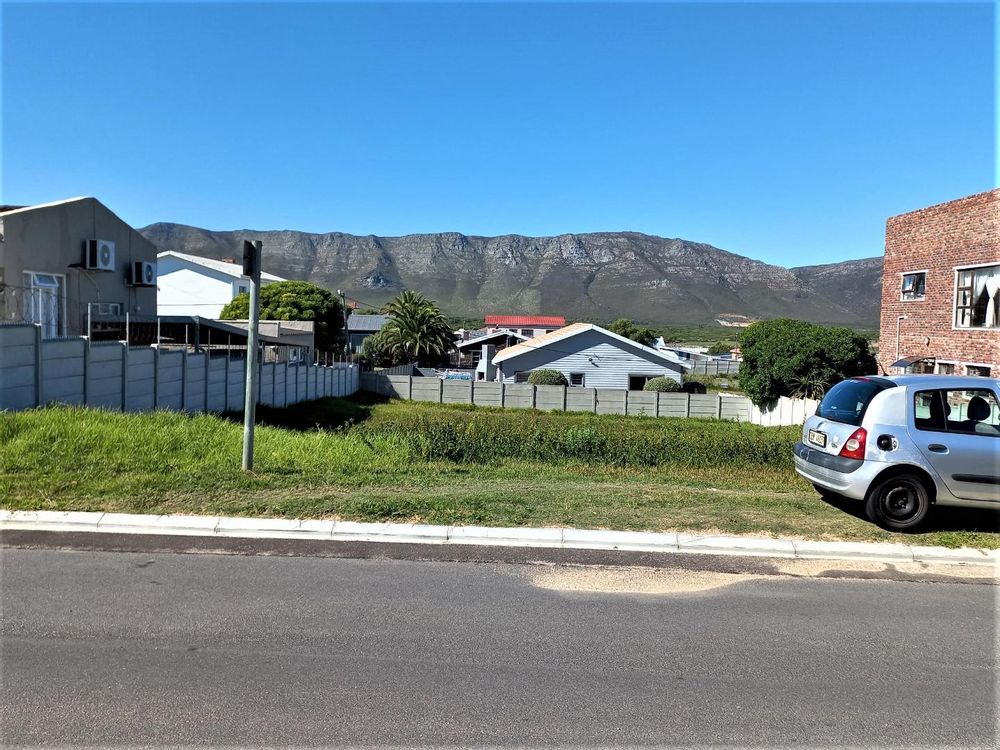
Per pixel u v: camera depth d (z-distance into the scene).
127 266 25.56
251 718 3.46
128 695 3.65
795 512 7.57
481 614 4.84
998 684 3.98
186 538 6.33
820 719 3.57
